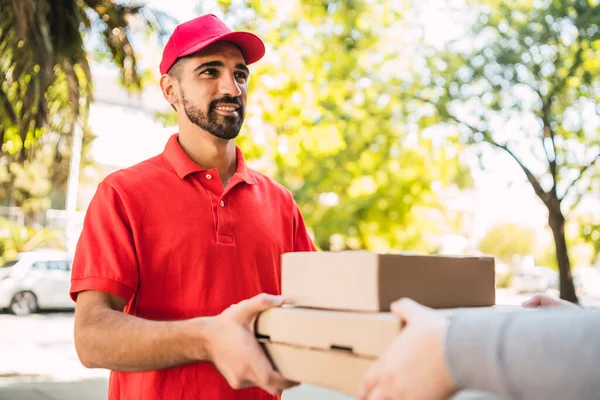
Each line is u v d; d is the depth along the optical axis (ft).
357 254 3.17
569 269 41.16
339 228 46.29
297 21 36.58
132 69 22.71
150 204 5.16
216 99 5.44
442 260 3.47
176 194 5.29
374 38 42.91
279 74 33.01
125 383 5.15
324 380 3.05
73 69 20.29
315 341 3.07
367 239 49.75
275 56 33.42
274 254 5.68
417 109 43.06
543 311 2.25
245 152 33.50
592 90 39.32
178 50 5.52
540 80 39.96
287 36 35.47
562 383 1.98
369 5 42.11
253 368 3.31
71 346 34.35
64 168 23.73
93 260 4.83
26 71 18.43
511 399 2.10
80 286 4.75
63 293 47.88
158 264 5.09
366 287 3.10
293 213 6.20
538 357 2.03
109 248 4.86
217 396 4.94
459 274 3.59
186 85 5.51
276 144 33.94
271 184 6.15
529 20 38.93
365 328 2.81
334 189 45.21
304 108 33.71
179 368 4.93
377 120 43.42
